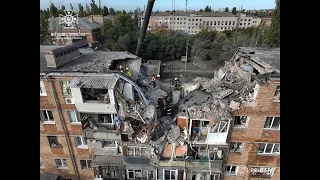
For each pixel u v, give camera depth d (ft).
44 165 68.74
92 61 62.69
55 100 56.54
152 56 212.64
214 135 54.54
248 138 58.03
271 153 60.44
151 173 63.26
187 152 58.18
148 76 79.87
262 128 56.39
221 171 58.85
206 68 197.36
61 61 57.47
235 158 61.62
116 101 53.62
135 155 60.59
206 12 359.25
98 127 58.23
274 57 61.57
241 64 67.21
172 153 57.36
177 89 74.08
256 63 58.85
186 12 320.70
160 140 57.31
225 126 53.52
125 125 56.54
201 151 58.23
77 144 64.44
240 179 65.05
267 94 51.70
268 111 53.78
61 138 63.05
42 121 60.59
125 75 55.21
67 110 58.34
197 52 210.59
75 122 60.49
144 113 55.31
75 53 65.10
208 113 53.01
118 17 213.25
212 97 59.72
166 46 212.02
